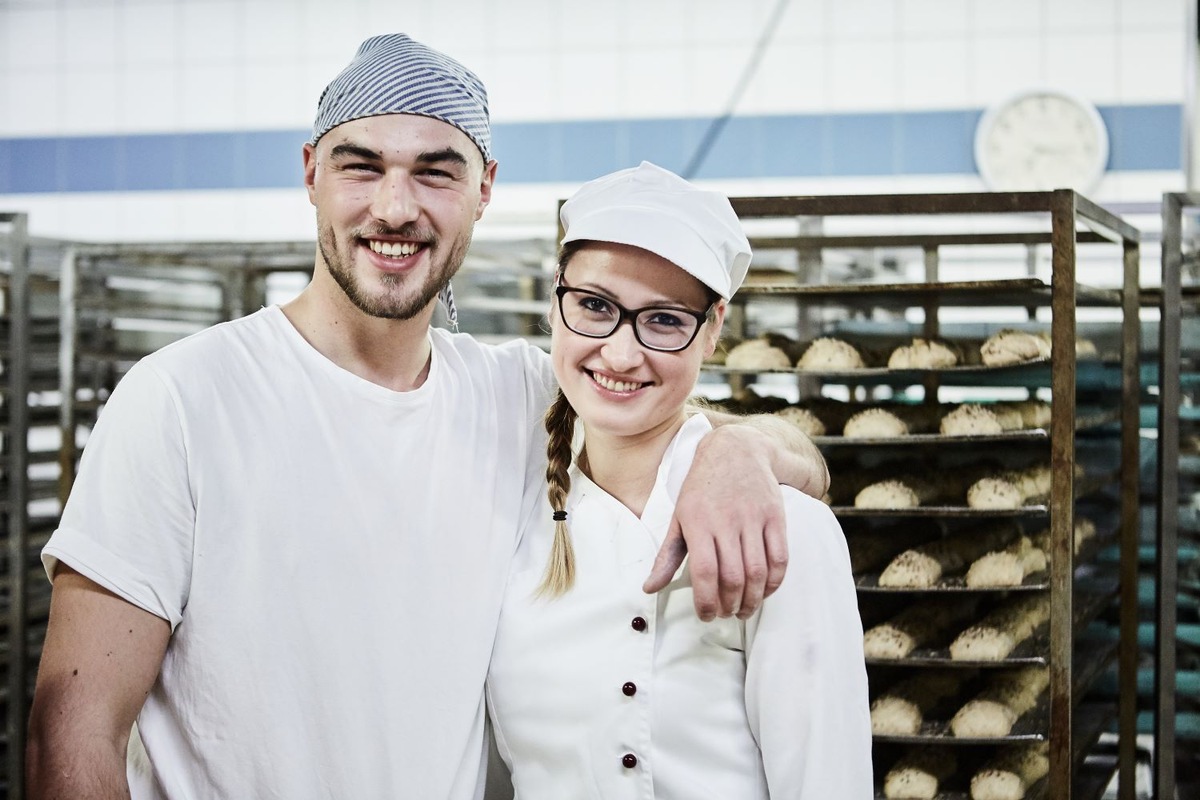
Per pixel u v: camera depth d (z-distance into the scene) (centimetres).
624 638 120
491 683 129
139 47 592
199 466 122
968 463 293
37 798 115
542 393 147
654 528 122
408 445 130
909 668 278
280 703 124
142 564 119
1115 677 324
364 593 126
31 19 599
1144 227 502
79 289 370
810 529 117
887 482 265
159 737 126
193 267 406
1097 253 468
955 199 227
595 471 128
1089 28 514
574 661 122
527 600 128
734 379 298
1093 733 289
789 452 124
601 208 118
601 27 556
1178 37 507
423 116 126
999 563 254
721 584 107
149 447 120
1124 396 312
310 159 137
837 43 537
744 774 119
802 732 114
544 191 567
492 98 566
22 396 345
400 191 125
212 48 587
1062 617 227
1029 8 519
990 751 270
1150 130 512
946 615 277
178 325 430
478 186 135
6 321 365
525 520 136
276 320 131
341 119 126
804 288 255
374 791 126
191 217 596
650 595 120
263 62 583
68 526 119
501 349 151
